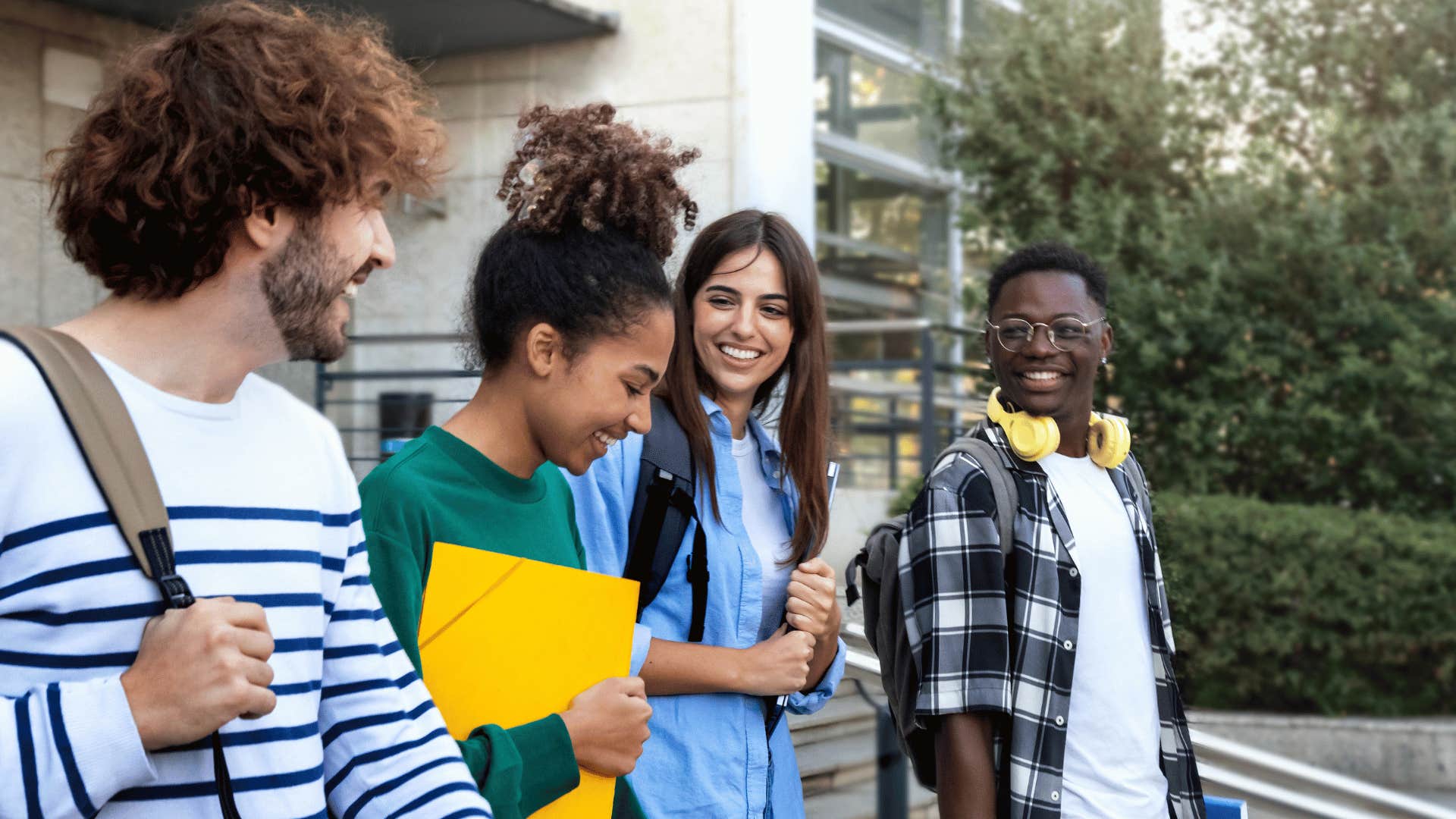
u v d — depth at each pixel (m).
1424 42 7.46
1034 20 8.28
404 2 7.00
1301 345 7.45
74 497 1.07
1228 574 6.59
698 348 2.20
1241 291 7.46
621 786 1.82
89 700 1.03
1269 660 6.67
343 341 1.26
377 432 7.50
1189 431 7.39
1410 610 6.44
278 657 1.19
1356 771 6.30
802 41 8.44
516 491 1.67
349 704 1.33
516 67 7.90
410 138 1.26
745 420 2.27
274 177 1.13
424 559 1.54
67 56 6.36
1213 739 3.54
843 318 9.85
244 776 1.16
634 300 1.61
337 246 1.20
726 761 2.02
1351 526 6.60
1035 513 2.02
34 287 5.19
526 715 1.59
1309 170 7.73
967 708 1.91
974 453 2.07
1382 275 7.19
